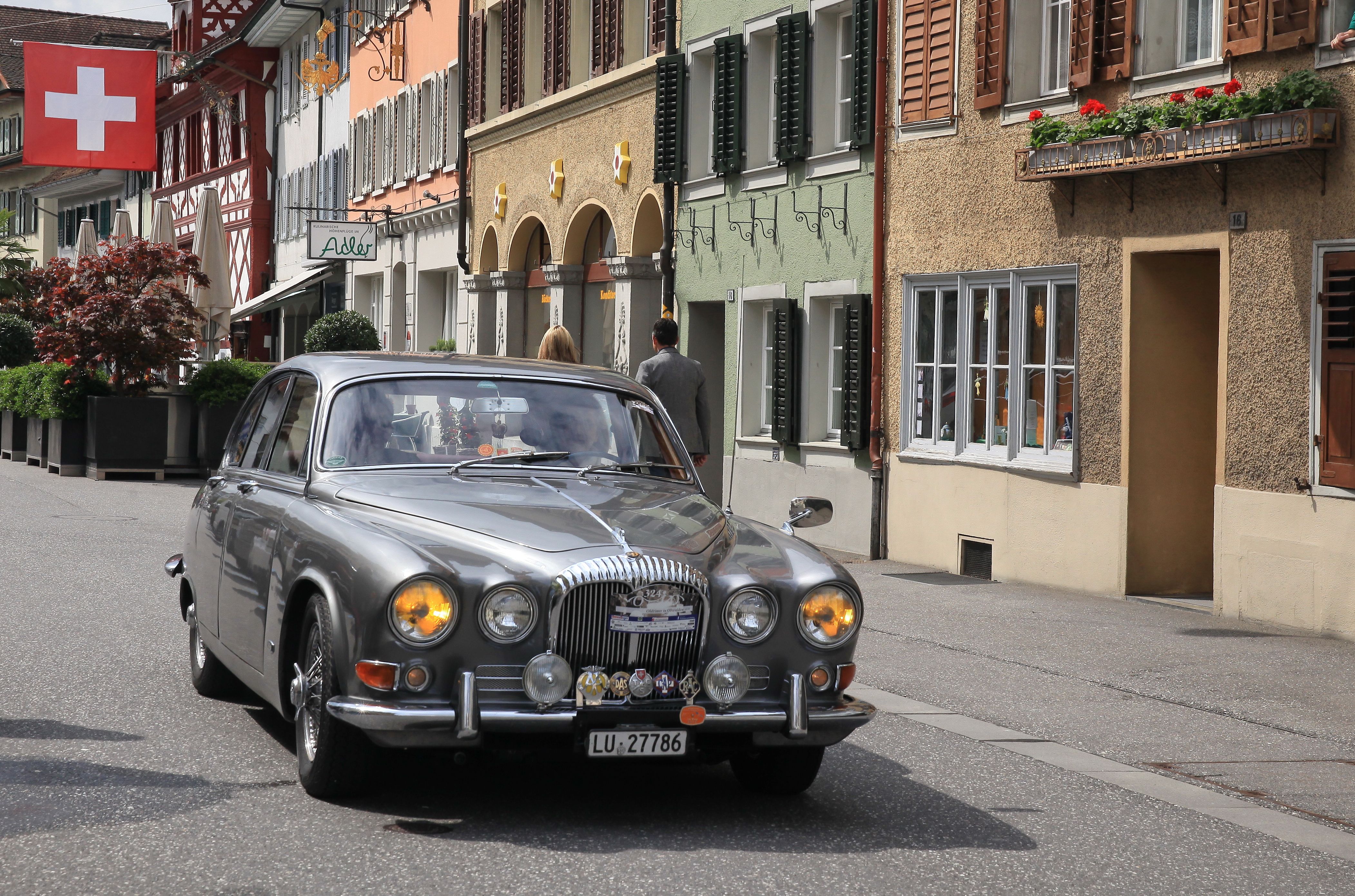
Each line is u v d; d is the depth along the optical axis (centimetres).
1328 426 1074
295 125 4347
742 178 1880
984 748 741
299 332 4328
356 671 549
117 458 2388
